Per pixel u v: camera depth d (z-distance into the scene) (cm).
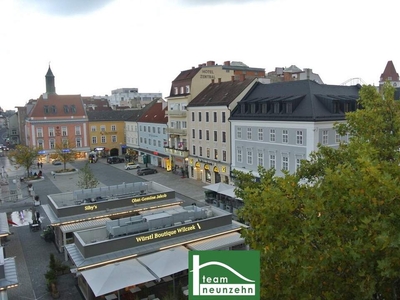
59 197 3219
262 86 4584
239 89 4734
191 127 5544
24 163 6059
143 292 2181
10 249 2970
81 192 3198
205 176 5319
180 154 5788
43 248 2984
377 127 1507
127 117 8762
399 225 842
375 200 854
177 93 6003
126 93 17988
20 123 10450
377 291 919
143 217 2486
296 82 4091
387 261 783
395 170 1005
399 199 854
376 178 866
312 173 1673
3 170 6825
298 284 970
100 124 8469
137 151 7912
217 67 5797
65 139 7812
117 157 7694
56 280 2317
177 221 2497
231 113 4597
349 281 906
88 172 4262
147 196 3112
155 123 6831
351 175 920
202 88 5662
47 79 8806
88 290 2102
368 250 830
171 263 2061
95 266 2052
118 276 1931
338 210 927
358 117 1583
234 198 3634
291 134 3738
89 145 8362
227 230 2494
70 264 2638
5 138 13462
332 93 3975
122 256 2123
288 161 3809
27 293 2255
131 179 5731
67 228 2692
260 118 4081
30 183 5453
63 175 6288
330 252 862
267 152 4072
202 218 2602
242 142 4434
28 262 2711
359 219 880
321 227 935
